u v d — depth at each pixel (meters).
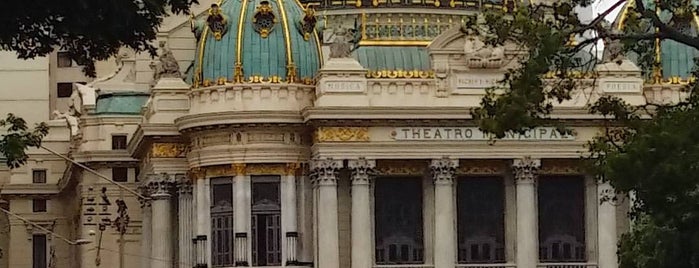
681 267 78.12
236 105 127.44
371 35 139.50
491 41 69.62
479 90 127.12
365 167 125.62
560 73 69.81
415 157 126.31
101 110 152.12
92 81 165.12
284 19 129.88
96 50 57.56
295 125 127.25
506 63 127.00
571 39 74.62
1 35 55.38
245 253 126.75
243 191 127.25
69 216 168.00
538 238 129.38
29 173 172.12
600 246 128.50
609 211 128.50
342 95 126.00
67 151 170.50
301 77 128.88
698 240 75.81
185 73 145.88
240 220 126.94
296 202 127.88
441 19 141.00
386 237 128.75
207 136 128.50
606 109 75.06
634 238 86.25
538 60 67.88
